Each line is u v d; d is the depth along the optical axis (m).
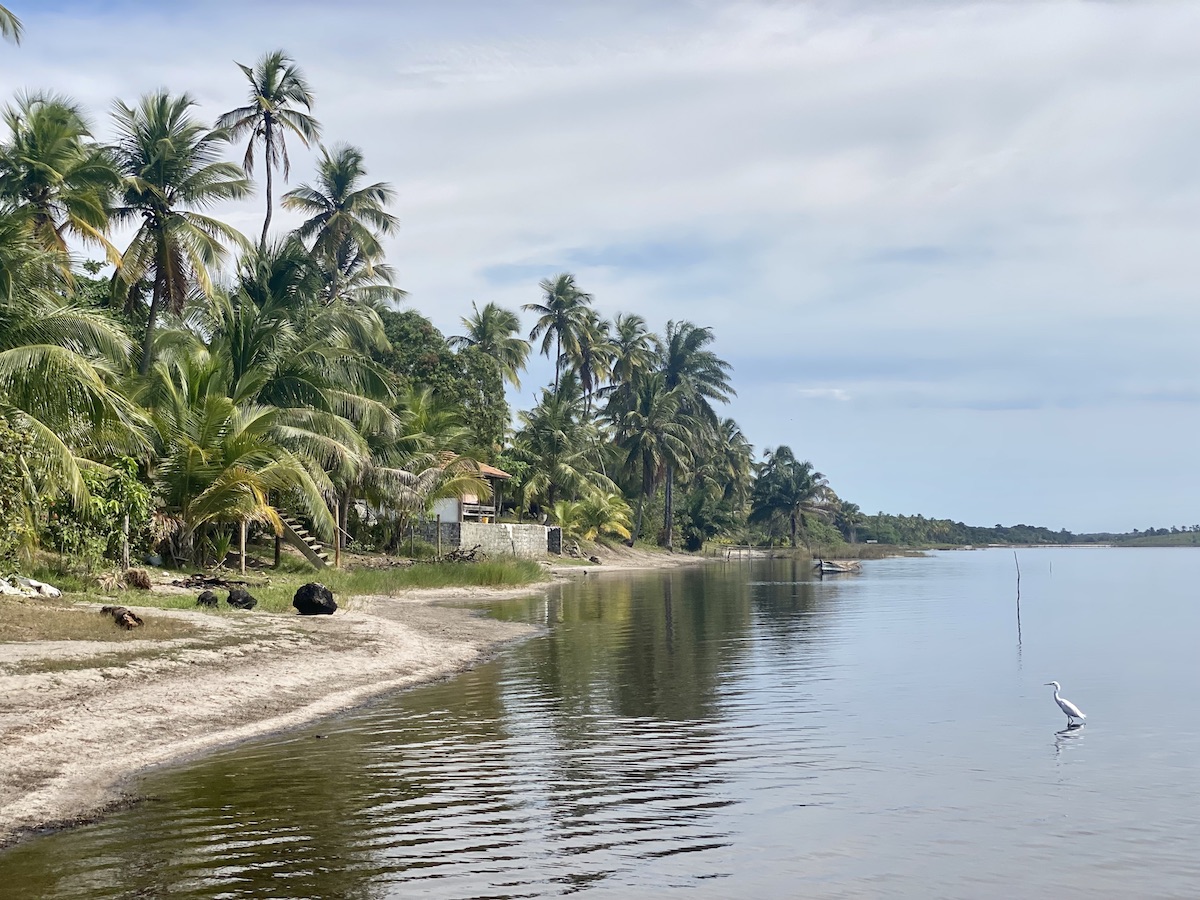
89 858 8.49
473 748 12.75
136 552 29.45
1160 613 37.88
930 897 7.86
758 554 110.69
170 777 11.16
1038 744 13.48
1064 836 9.41
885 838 9.28
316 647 19.83
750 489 122.25
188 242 34.38
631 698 16.64
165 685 15.16
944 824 9.74
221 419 31.20
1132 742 13.66
